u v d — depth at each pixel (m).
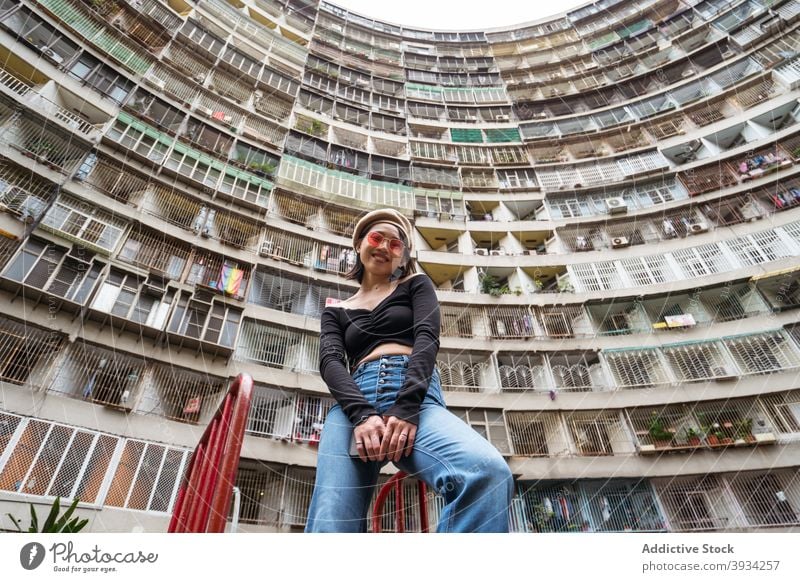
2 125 11.45
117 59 15.16
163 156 14.51
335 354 1.92
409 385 1.58
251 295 13.81
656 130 20.23
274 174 16.98
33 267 10.05
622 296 15.66
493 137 23.30
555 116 23.72
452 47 29.28
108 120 14.04
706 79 20.12
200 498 1.74
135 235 12.49
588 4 28.23
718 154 17.53
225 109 18.03
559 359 14.96
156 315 11.35
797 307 13.46
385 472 10.91
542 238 19.12
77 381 9.84
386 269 2.30
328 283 14.75
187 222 14.17
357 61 26.03
